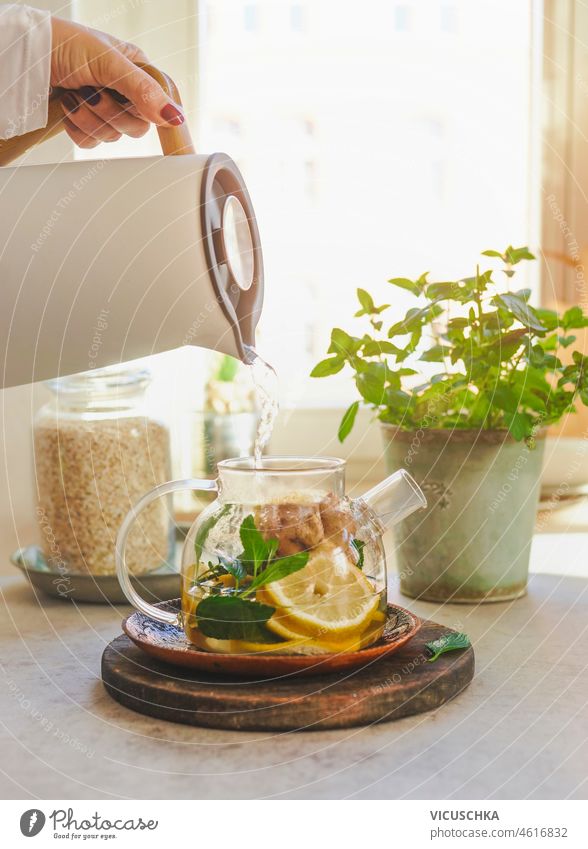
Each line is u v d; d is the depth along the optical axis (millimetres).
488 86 1579
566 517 1480
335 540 869
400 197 1579
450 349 1087
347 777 777
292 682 856
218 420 1434
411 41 1563
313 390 1567
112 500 1123
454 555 1097
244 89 1542
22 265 931
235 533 868
